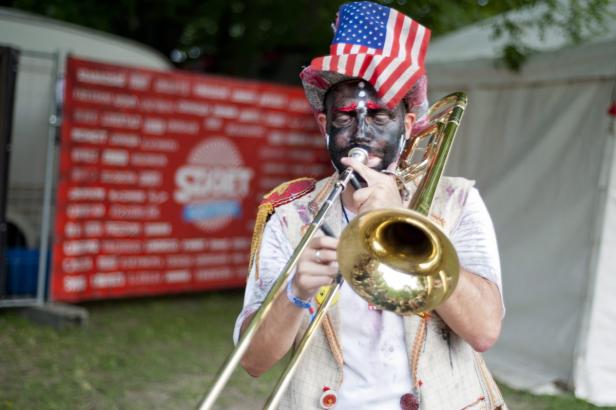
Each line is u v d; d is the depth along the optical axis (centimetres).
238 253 677
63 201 559
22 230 600
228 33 1076
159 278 624
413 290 136
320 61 157
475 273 158
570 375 442
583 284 444
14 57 519
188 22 1038
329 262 137
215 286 662
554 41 502
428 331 159
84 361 468
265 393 428
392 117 159
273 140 690
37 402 389
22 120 594
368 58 153
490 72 522
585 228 450
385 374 156
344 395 156
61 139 554
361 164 141
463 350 163
